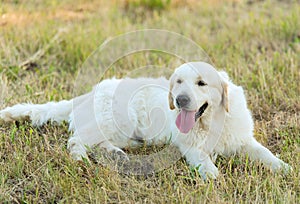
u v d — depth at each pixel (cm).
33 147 620
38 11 1145
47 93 771
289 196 493
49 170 560
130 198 510
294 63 852
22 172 563
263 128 651
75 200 496
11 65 864
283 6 1165
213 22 1095
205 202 487
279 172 549
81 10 1177
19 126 668
